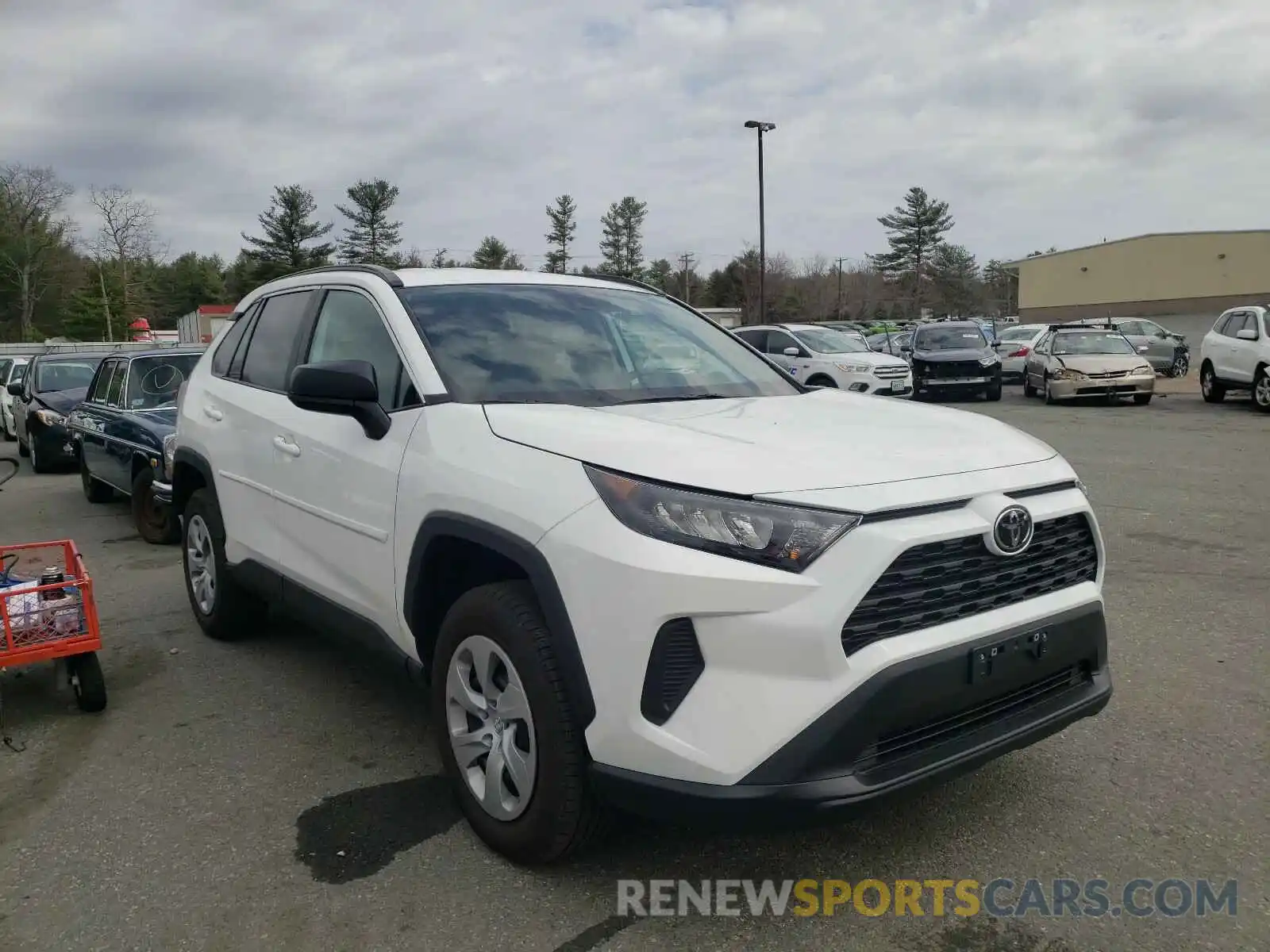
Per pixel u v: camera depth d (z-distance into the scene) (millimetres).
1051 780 3512
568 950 2605
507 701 2875
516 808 2893
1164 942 2604
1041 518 2770
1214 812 3268
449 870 2988
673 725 2465
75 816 3398
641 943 2627
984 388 20016
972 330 21219
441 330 3590
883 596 2469
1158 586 5957
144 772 3740
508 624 2814
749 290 72125
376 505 3406
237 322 5145
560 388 3459
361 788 3568
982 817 3260
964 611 2639
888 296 90625
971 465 2771
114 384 9203
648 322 4176
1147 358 24891
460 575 3293
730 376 3938
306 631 5504
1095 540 3039
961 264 95000
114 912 2814
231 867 3039
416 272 4012
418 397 3373
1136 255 47719
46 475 12898
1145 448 12164
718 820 2434
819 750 2379
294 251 68188
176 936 2693
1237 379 17266
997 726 2729
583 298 4152
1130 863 2980
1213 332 18562
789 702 2387
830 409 3422
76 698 4422
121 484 8516
